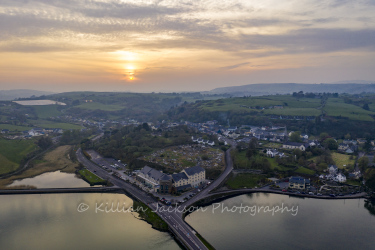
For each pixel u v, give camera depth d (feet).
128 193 640.58
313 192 631.56
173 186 623.77
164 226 488.85
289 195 631.97
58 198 631.56
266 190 649.61
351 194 621.72
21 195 650.43
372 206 574.97
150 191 638.12
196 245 415.44
